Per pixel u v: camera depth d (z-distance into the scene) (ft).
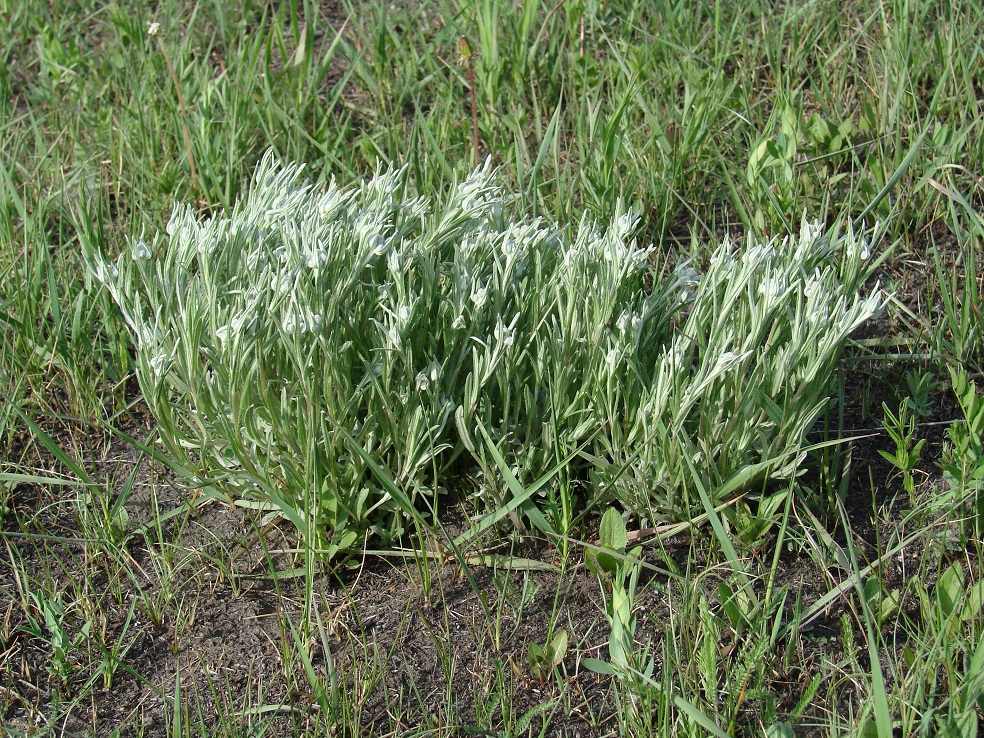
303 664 7.73
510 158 12.84
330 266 8.51
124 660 8.36
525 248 9.14
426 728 7.80
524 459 8.95
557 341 8.62
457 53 15.21
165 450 10.16
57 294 10.74
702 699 7.75
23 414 8.58
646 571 8.86
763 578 8.73
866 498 9.49
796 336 8.34
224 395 8.63
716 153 12.96
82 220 11.59
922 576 8.40
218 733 7.69
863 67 14.37
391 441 8.92
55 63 14.71
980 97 13.78
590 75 14.29
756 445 9.21
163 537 9.32
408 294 8.79
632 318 8.52
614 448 8.82
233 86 13.99
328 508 8.75
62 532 9.43
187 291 8.87
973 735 6.89
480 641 8.41
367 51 15.37
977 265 11.78
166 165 12.80
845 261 9.41
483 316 8.96
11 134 13.79
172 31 15.31
